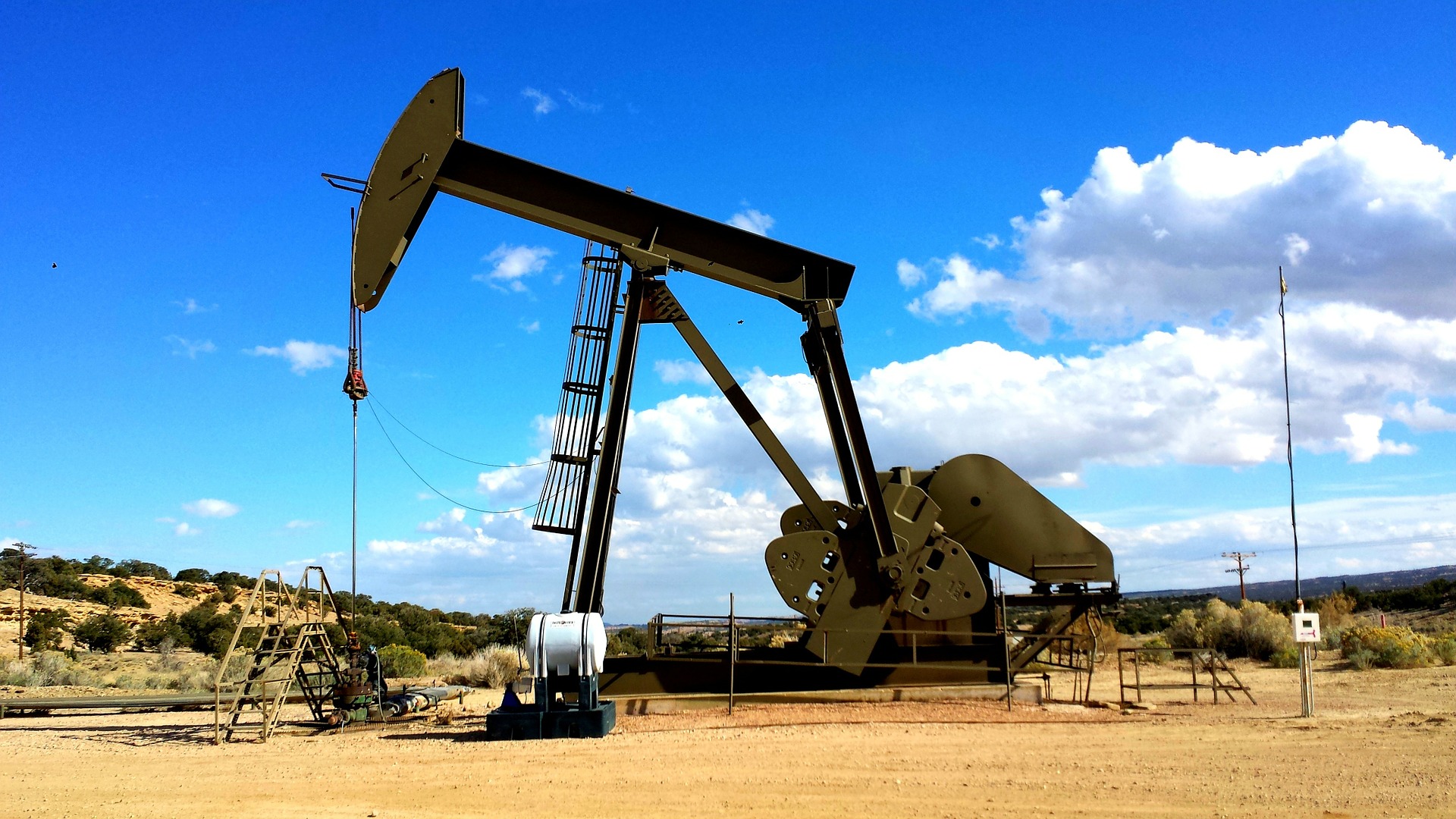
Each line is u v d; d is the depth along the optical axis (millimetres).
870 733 11734
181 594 80125
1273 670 22188
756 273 14992
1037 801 7984
